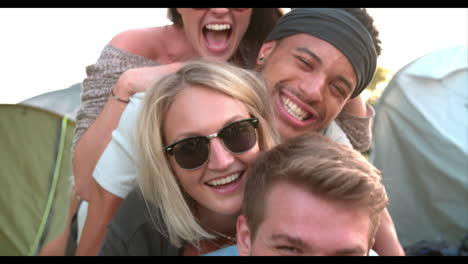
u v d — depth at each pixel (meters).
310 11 1.11
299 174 0.79
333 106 1.13
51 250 1.59
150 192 0.98
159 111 0.94
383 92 2.04
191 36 1.36
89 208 1.13
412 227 1.84
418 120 1.87
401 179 1.89
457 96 1.86
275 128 1.00
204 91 0.92
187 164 0.92
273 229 0.81
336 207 0.79
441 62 1.95
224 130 0.91
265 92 0.99
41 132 1.82
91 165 1.19
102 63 1.33
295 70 1.10
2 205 1.73
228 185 0.94
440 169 1.79
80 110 1.33
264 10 1.38
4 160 1.78
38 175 1.77
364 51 1.11
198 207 1.01
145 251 0.97
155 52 1.40
